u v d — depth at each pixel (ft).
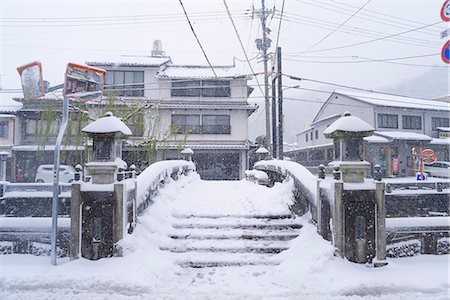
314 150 131.64
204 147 88.22
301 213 24.23
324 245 18.45
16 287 14.80
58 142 17.57
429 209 24.30
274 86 62.64
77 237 17.51
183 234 21.72
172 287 15.26
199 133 90.22
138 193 21.72
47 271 15.96
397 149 96.89
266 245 20.66
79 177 18.12
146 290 14.71
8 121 79.15
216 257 19.29
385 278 15.43
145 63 88.84
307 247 19.21
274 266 18.54
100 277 15.21
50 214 22.84
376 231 17.51
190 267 18.61
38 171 68.90
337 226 17.62
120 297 14.23
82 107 50.16
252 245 20.58
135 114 54.08
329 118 116.47
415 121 103.86
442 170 85.15
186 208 26.23
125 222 18.45
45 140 58.70
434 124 105.81
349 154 18.53
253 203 28.09
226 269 18.20
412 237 19.80
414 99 118.32
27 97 16.93
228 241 21.15
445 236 19.94
